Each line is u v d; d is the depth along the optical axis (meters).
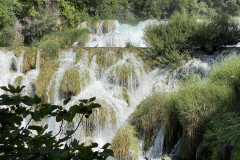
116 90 9.30
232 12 34.28
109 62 10.12
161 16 25.88
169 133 6.50
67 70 9.59
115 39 14.14
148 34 10.13
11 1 15.55
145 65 9.79
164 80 9.36
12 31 14.50
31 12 15.96
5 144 1.50
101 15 20.64
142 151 6.65
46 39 15.00
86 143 7.29
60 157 1.43
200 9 29.89
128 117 7.64
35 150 1.53
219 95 5.98
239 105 5.91
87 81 9.81
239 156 4.41
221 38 9.67
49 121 8.02
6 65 11.47
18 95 1.50
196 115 5.76
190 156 5.93
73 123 7.59
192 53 9.80
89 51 10.48
